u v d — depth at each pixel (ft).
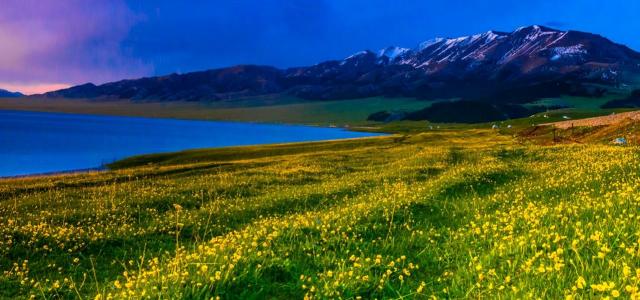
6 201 100.37
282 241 43.91
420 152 191.72
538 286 27.12
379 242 45.75
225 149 353.31
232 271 33.22
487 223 42.52
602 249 28.50
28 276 46.68
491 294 27.73
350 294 30.81
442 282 32.96
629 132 208.95
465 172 98.37
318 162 175.11
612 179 71.77
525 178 89.45
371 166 157.07
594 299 23.15
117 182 139.44
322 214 60.95
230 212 80.28
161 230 66.80
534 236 37.04
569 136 272.72
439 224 56.03
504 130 407.23
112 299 31.55
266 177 131.03
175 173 165.58
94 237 60.03
